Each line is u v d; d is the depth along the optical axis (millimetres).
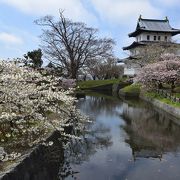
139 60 45188
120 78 59938
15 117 8594
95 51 49375
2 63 8836
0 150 7586
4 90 8273
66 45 47906
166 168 10812
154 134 16500
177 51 45062
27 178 7426
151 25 55781
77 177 10086
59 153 11562
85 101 34469
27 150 8406
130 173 10328
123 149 13422
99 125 19156
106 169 10781
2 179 5992
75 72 48469
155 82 33156
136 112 25266
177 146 13906
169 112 23344
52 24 48094
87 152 12953
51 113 13922
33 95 9484
